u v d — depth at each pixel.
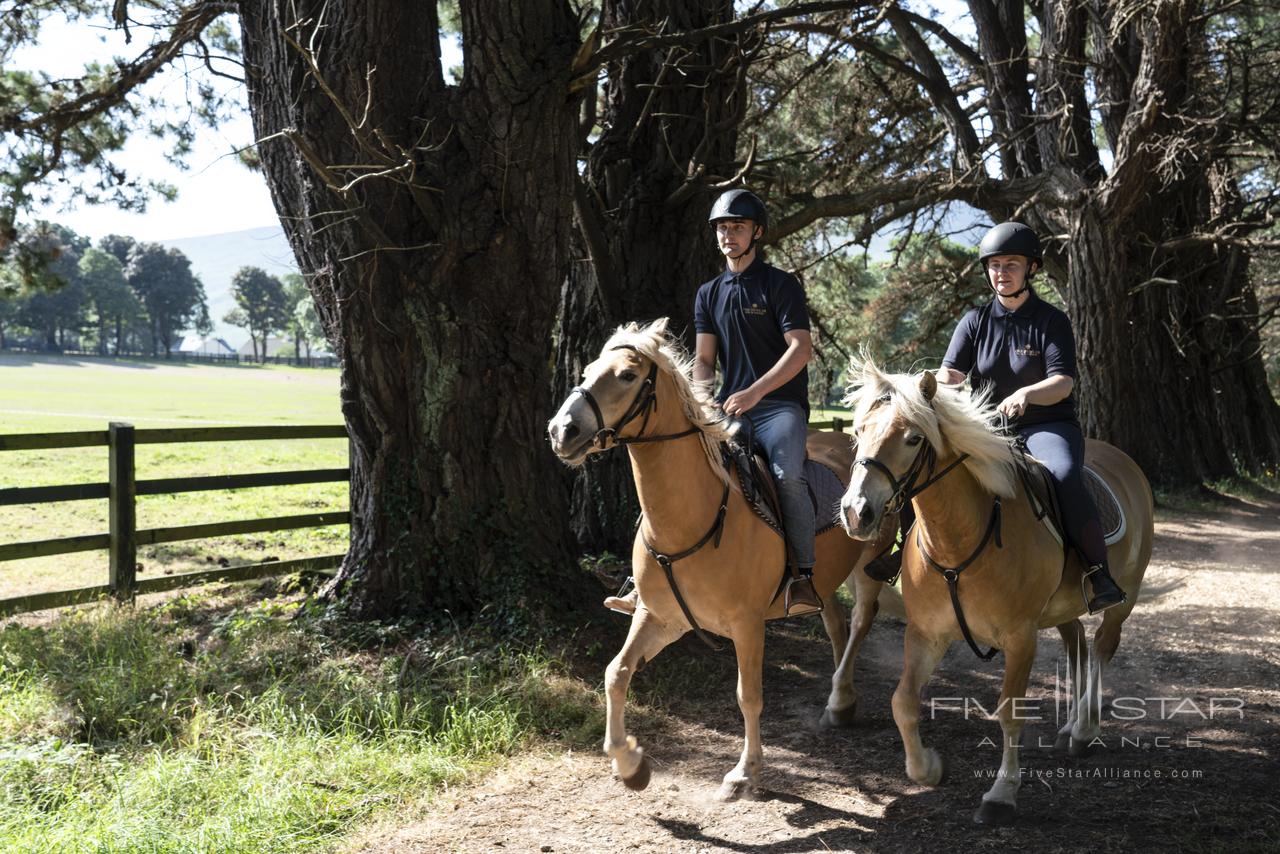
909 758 4.17
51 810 3.92
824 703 5.80
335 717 5.02
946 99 16.59
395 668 5.74
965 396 3.98
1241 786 4.42
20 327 117.75
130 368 85.62
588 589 6.90
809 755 4.91
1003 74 17.02
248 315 142.62
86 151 10.22
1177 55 13.70
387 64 6.27
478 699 5.37
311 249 6.54
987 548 3.95
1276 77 16.03
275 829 3.87
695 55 9.09
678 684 5.95
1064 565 4.38
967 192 15.67
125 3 7.97
